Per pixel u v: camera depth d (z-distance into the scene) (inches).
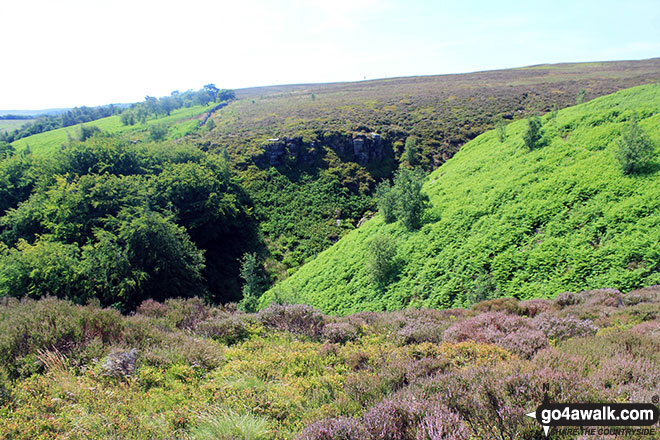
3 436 225.1
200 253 1520.7
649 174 957.8
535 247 967.0
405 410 224.8
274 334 505.4
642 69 4101.9
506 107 2851.9
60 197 1524.4
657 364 267.4
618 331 372.8
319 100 4379.9
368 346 440.1
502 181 1293.1
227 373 343.3
